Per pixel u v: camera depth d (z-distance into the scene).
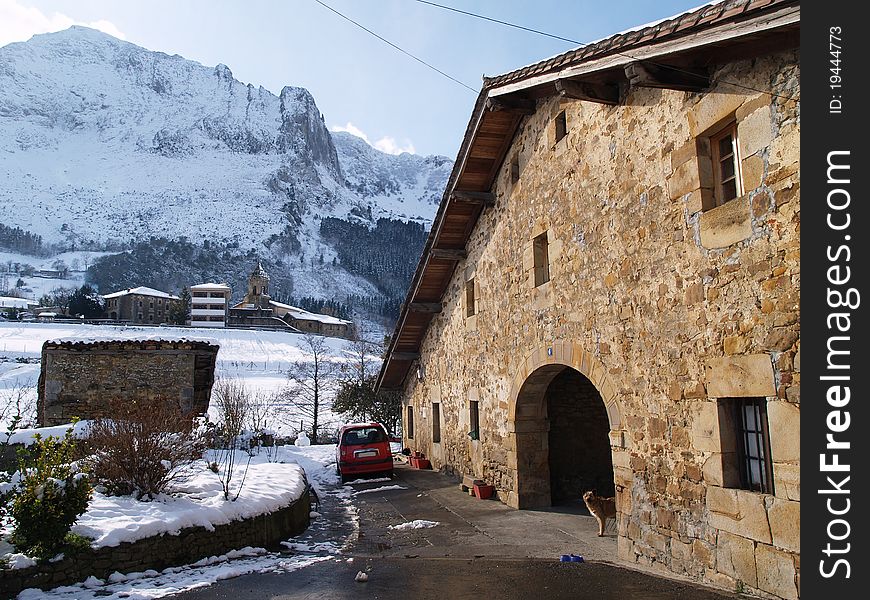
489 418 10.46
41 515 5.25
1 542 5.29
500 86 8.27
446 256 12.05
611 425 6.54
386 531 8.01
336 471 14.02
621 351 6.38
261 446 16.47
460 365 12.22
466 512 9.02
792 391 4.17
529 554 6.43
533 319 8.65
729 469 4.85
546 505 9.16
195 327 69.75
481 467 10.79
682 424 5.38
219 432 15.05
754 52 4.56
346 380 25.33
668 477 5.56
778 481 4.26
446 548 6.88
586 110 7.25
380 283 190.38
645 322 5.96
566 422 10.37
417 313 14.20
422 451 15.29
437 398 13.87
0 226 183.12
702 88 5.20
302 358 50.16
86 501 5.64
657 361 5.75
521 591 4.84
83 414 11.79
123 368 12.12
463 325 12.04
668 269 5.61
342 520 8.88
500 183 10.18
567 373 10.55
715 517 4.90
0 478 6.04
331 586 5.18
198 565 6.12
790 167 4.23
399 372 17.02
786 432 4.20
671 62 5.13
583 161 7.29
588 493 7.32
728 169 5.17
